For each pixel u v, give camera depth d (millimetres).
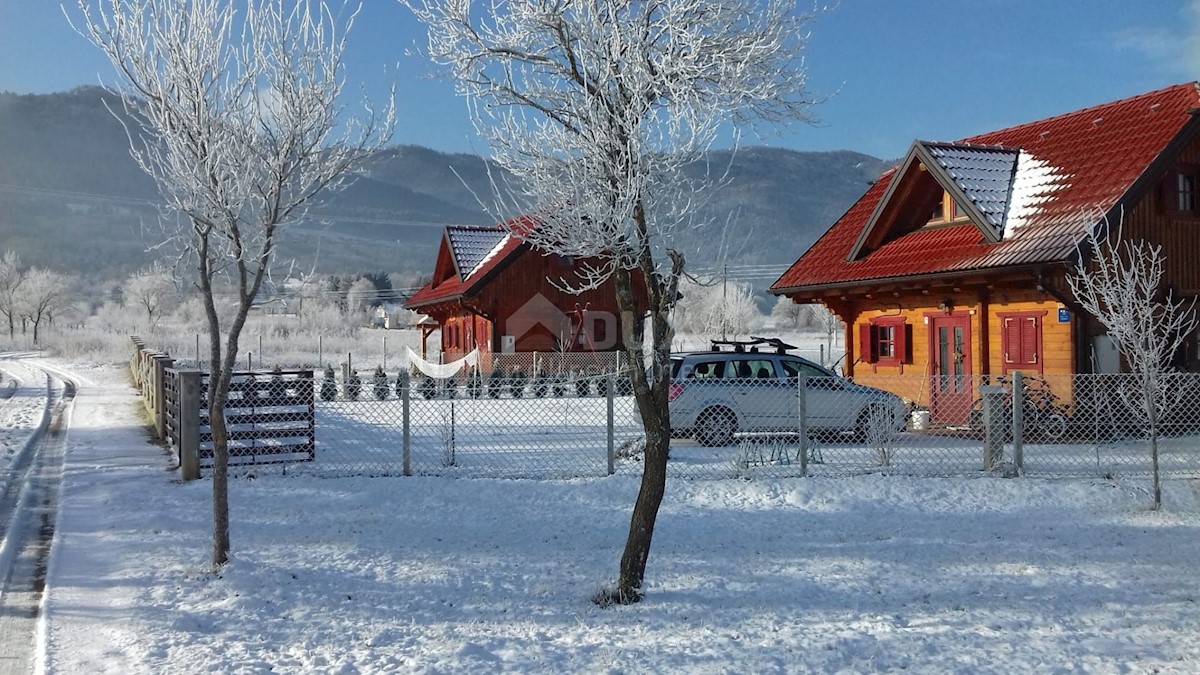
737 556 8664
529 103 7672
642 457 13570
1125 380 14648
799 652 5980
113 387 29875
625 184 6977
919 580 7820
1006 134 20641
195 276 8039
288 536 9219
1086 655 5914
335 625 6578
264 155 7684
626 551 7297
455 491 11367
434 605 7113
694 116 7199
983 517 10391
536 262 32094
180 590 7336
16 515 10219
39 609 7000
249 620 6645
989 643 6172
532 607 7078
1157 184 15859
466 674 5598
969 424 15992
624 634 6418
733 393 15406
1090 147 17438
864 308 20734
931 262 17516
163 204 7855
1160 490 11062
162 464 13336
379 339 63406
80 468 13000
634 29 7035
